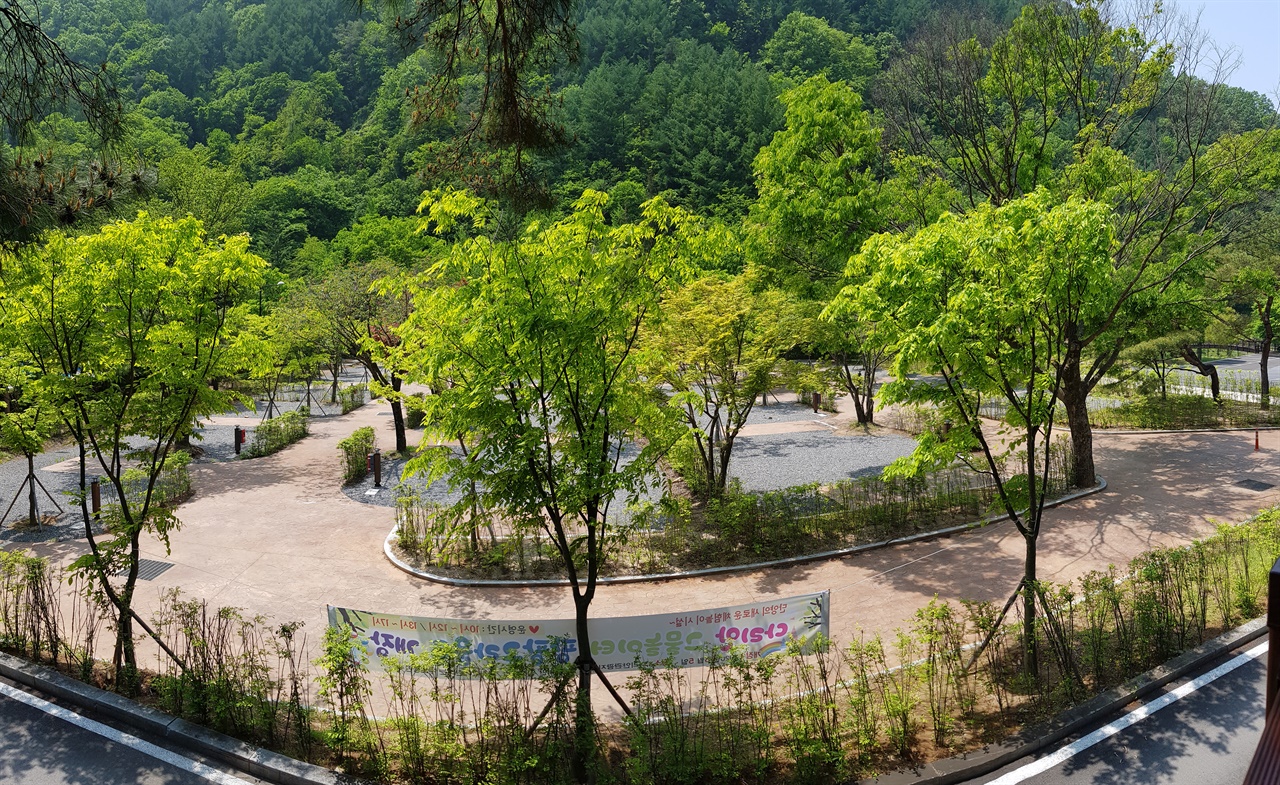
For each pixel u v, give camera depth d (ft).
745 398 51.44
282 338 73.92
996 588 38.73
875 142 57.21
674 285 26.02
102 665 31.04
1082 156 54.80
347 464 63.67
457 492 59.26
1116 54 53.98
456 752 23.15
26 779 23.91
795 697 27.37
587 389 25.89
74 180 26.16
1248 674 28.25
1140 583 31.48
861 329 64.49
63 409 30.12
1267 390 85.61
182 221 31.83
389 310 71.26
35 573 31.81
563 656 28.68
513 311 23.89
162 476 59.00
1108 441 71.00
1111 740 24.79
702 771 22.65
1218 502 51.21
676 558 43.52
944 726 25.18
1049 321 28.30
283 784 23.89
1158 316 59.98
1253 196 55.42
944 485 53.26
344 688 24.45
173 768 24.57
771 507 47.24
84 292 29.84
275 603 38.58
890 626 34.88
